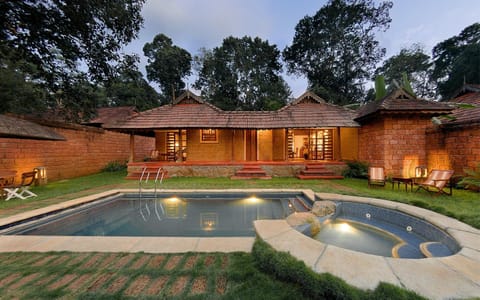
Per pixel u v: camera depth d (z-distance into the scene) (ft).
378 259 7.55
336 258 7.68
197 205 21.45
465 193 20.85
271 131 45.91
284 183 28.58
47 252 9.79
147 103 99.25
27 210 16.43
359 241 12.47
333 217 15.88
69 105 37.68
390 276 6.57
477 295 5.75
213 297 6.51
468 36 86.02
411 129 29.01
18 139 28.84
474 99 29.66
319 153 45.14
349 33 96.99
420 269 6.96
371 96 97.50
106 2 26.30
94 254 9.58
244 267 8.22
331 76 96.78
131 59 35.42
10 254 9.64
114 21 29.07
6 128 23.52
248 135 44.86
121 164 47.57
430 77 98.53
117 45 32.12
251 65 99.25
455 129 24.40
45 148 32.30
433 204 15.66
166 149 46.75
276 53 105.09
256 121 37.70
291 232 10.30
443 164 26.07
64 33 26.96
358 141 36.58
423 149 28.91
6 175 21.63
